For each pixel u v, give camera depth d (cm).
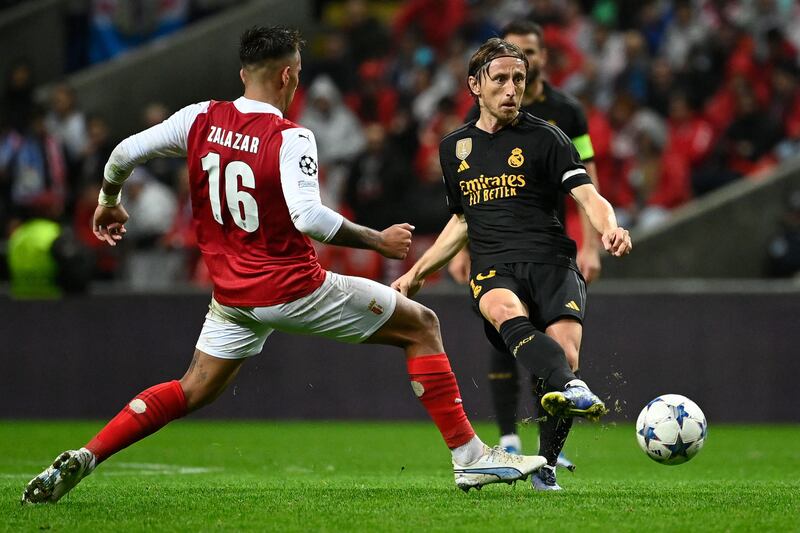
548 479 2042
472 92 2006
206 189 1770
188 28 6469
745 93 5247
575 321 1905
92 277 4825
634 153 5081
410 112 5341
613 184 5047
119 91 6066
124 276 4891
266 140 1720
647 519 1612
